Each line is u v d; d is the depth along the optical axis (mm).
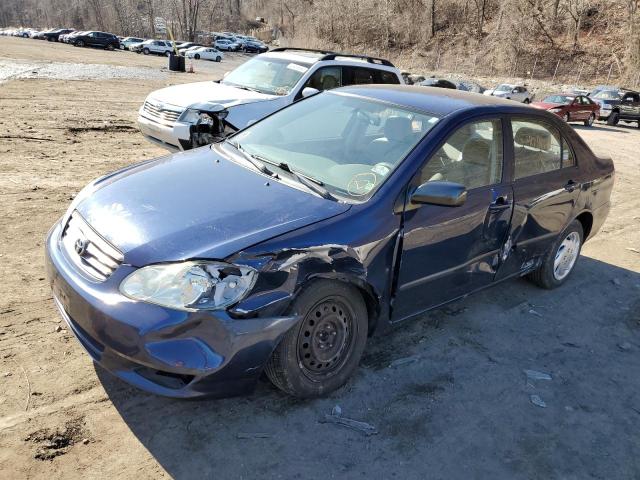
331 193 3273
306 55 8969
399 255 3271
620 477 2881
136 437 2777
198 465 2643
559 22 57750
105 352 2691
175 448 2730
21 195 6203
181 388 2619
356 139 3773
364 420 3066
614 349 4168
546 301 4852
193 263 2607
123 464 2602
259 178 3396
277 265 2713
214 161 3707
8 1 127688
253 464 2682
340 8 77812
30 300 3922
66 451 2639
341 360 3180
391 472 2734
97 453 2648
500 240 4016
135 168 3736
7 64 25906
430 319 4285
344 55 9141
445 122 3627
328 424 2996
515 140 4090
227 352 2607
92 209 3113
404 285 3395
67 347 3430
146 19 96938
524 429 3154
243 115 7406
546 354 3979
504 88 33688
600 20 56375
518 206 4047
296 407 3096
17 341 3422
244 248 2680
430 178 3445
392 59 67125
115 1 95438
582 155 4844
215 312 2578
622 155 15289
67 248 3035
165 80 25391
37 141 9289
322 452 2803
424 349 3844
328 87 8602
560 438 3117
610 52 52875
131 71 29641
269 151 3869
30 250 4746
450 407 3264
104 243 2826
